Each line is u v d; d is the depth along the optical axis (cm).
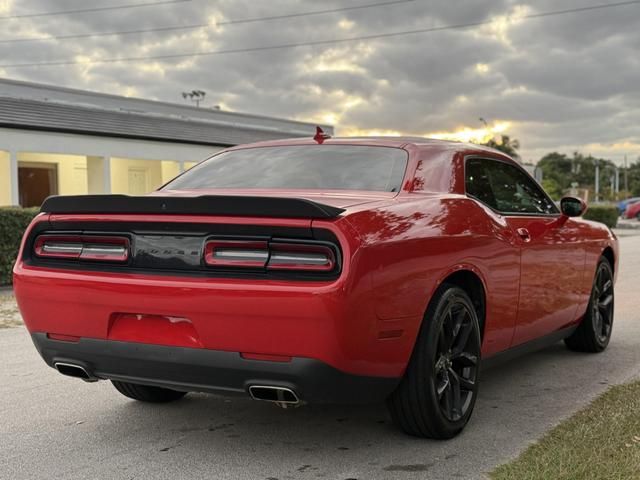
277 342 300
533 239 438
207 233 314
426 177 386
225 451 355
